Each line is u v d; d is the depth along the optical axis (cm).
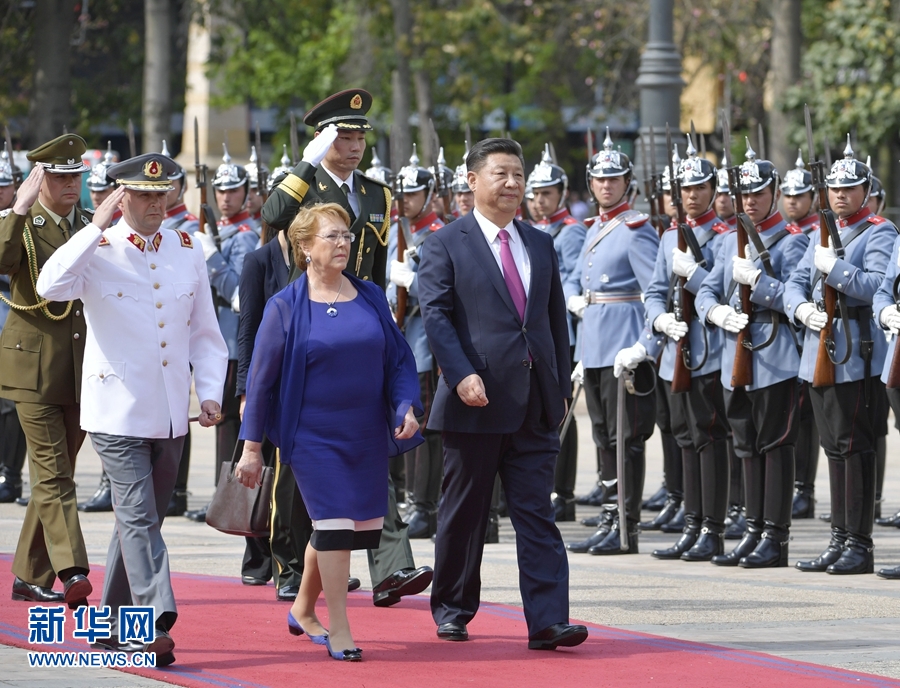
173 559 2150
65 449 1711
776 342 2092
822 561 2075
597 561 2184
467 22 5719
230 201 2638
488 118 7444
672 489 2522
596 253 2344
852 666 1444
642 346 2205
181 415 1531
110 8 5869
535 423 1539
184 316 1542
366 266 1766
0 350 1725
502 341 1531
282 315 1479
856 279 1983
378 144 6781
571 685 1346
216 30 6200
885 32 4950
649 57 3459
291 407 1462
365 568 2059
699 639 1577
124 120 5991
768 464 2112
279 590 1791
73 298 1499
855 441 2031
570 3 6644
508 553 2234
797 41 4959
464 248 1554
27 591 1745
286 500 1767
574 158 8050
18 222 1669
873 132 4988
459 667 1422
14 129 6106
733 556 2134
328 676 1375
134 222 1535
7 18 5278
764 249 2092
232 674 1382
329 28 6400
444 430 1545
